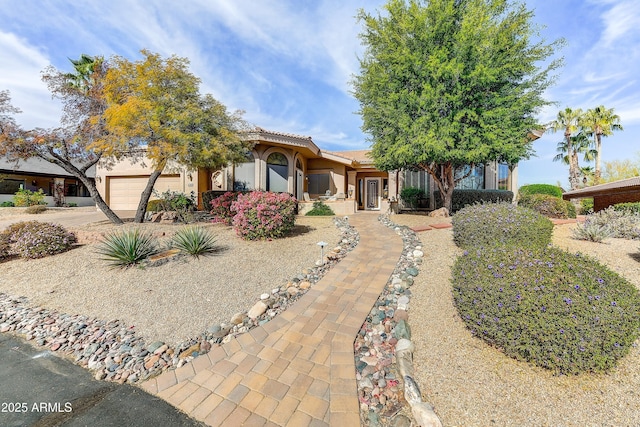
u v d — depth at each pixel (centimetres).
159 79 918
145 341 400
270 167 1526
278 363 341
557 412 245
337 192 1862
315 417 264
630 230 681
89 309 488
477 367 305
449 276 532
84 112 1008
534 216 625
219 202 1148
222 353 365
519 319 293
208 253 720
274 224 842
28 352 387
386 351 352
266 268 635
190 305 488
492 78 909
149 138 912
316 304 472
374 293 500
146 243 701
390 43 1038
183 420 267
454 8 1013
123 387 316
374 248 757
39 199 2077
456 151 959
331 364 333
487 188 1722
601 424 231
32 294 552
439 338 360
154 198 1638
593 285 304
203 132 995
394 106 1045
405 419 254
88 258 710
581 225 749
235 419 266
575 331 269
